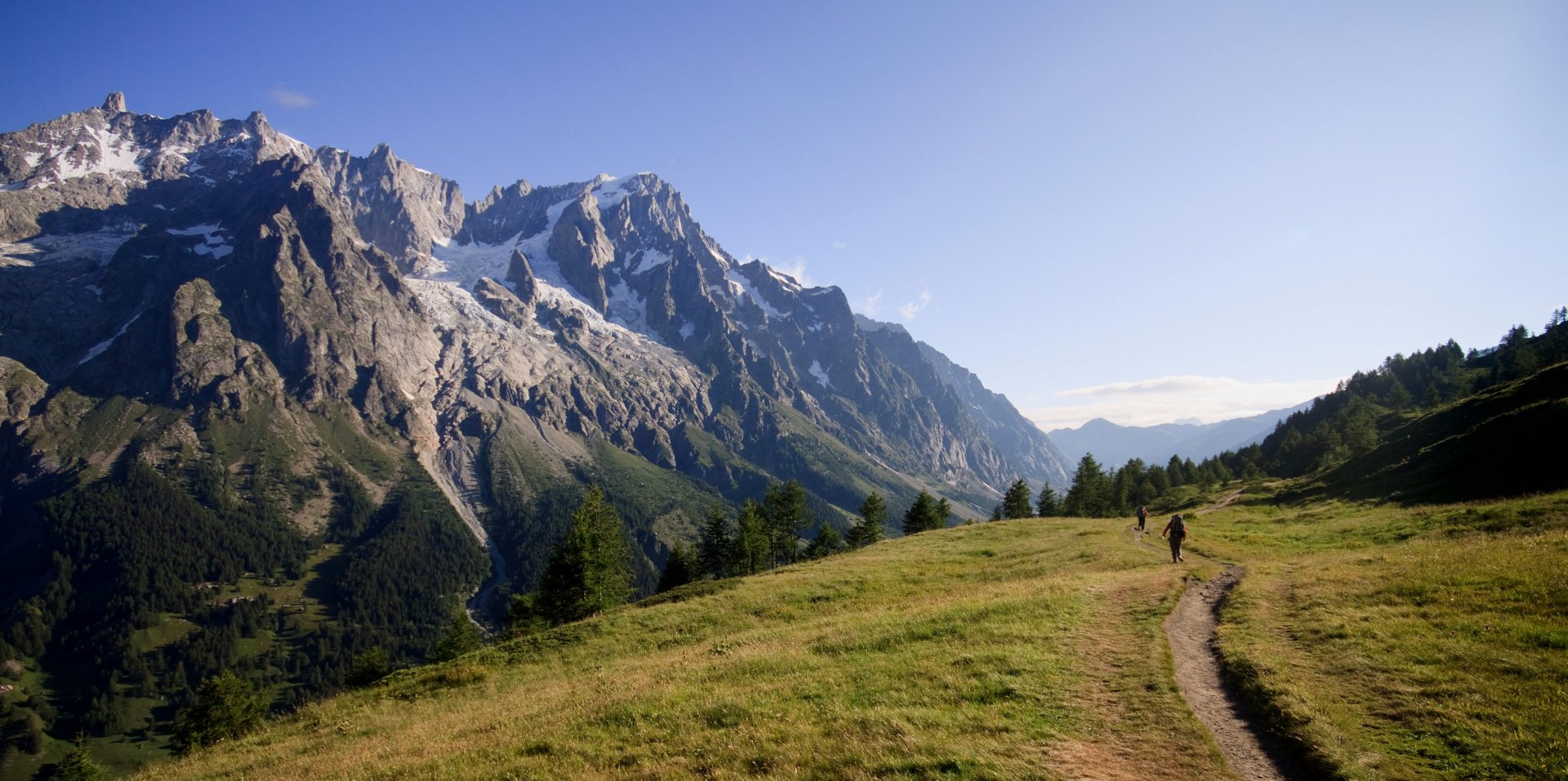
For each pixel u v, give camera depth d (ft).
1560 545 86.53
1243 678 59.31
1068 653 69.67
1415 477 211.61
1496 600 69.26
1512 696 48.19
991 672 64.64
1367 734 46.50
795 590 150.51
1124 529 208.44
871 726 53.26
